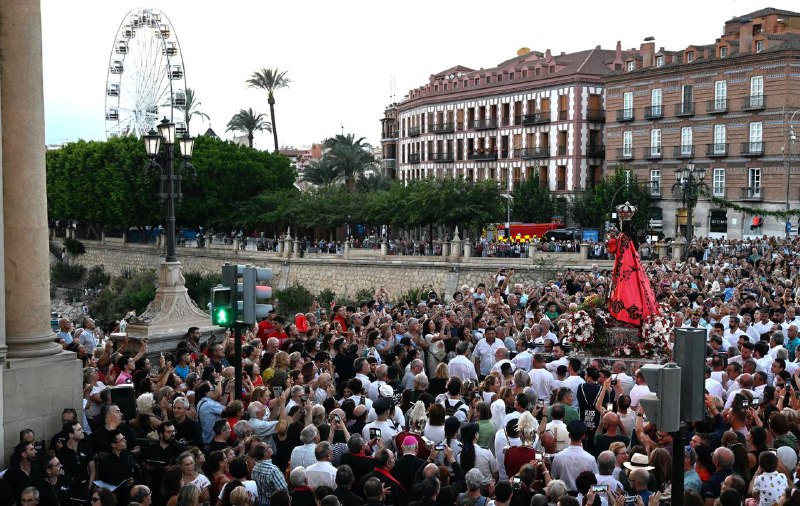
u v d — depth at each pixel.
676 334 8.45
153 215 69.12
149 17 59.75
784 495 8.94
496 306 20.92
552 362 15.78
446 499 9.20
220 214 70.81
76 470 10.82
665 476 10.09
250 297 12.04
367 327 18.09
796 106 63.00
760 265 34.50
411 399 13.11
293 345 16.23
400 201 63.31
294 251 60.84
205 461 11.01
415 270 55.12
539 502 8.57
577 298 24.70
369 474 10.09
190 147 23.48
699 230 68.38
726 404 13.38
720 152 67.00
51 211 81.12
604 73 80.00
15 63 11.71
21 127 11.77
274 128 86.69
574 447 10.53
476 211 61.34
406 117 104.06
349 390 12.82
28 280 11.94
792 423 11.36
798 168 63.28
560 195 80.44
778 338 16.73
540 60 84.88
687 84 69.56
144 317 21.53
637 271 18.28
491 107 89.25
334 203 65.94
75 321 69.19
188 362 15.24
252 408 11.77
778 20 67.94
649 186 72.50
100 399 11.98
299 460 10.68
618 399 12.30
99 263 78.56
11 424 11.59
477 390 13.50
